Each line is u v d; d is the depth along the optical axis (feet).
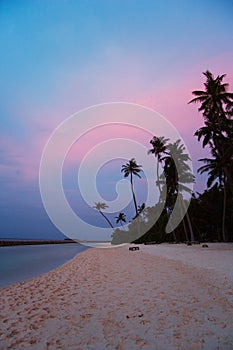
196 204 141.18
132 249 98.78
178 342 15.25
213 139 92.38
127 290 28.07
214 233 147.95
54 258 95.61
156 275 36.45
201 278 31.78
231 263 41.81
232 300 22.08
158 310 20.77
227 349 14.21
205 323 17.65
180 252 69.36
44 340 16.55
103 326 18.28
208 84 93.86
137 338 16.06
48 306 23.97
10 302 26.61
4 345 16.05
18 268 65.72
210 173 107.14
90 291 28.81
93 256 85.20
